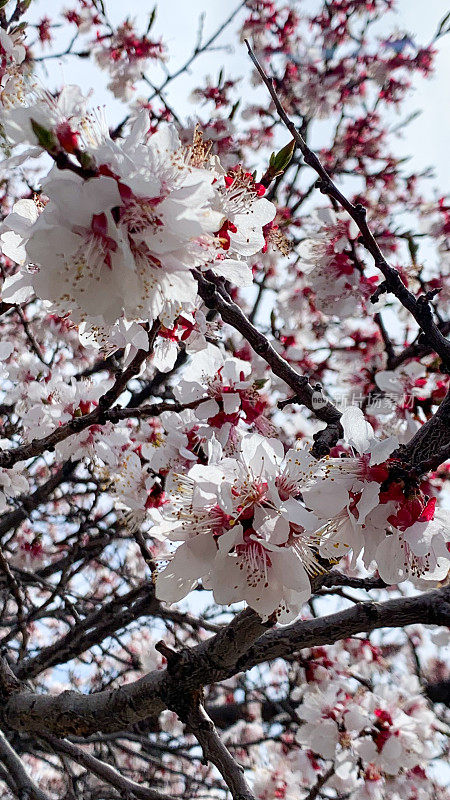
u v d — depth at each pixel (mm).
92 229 306
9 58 436
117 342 356
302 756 630
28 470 688
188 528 330
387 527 341
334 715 564
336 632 391
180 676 393
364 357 652
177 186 311
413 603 391
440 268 670
